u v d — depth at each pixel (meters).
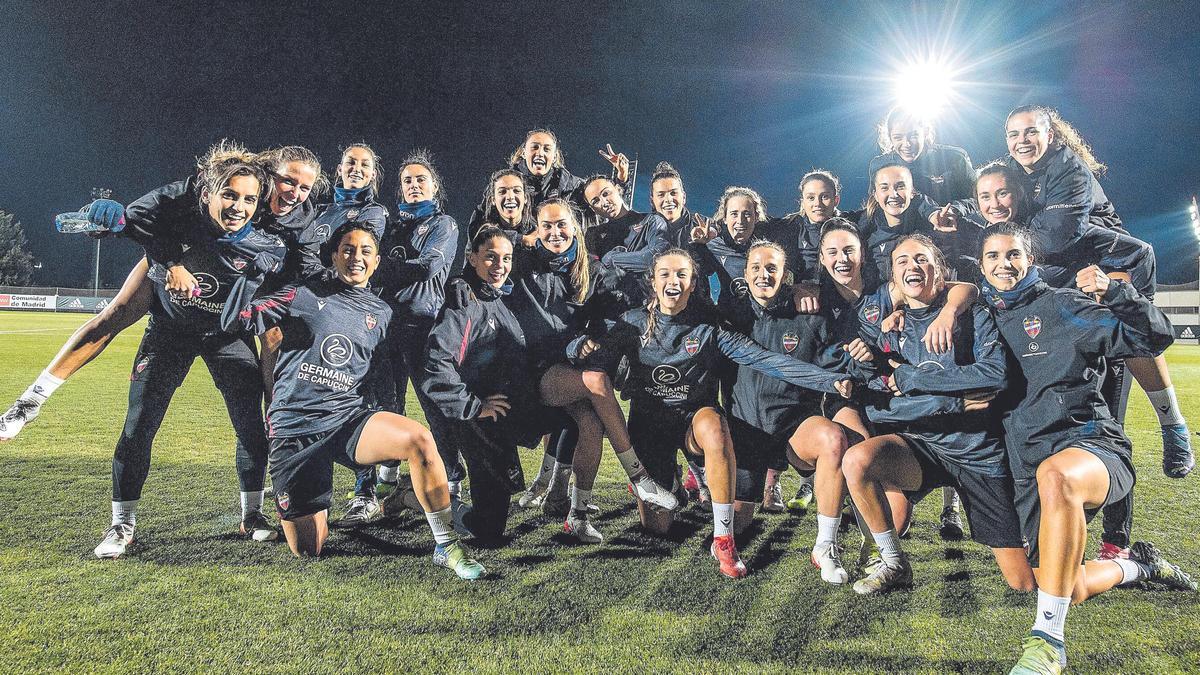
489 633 2.53
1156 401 3.47
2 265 57.03
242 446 3.66
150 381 3.47
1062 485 2.51
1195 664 2.34
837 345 3.71
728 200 4.70
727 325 3.79
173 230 3.51
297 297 3.38
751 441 3.73
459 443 3.64
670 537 3.76
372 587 2.95
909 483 3.23
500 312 3.86
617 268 5.00
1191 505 4.23
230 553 3.34
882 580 2.99
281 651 2.36
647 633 2.54
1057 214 3.92
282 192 4.07
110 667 2.23
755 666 2.31
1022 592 2.98
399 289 4.47
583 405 3.75
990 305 3.17
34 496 4.18
